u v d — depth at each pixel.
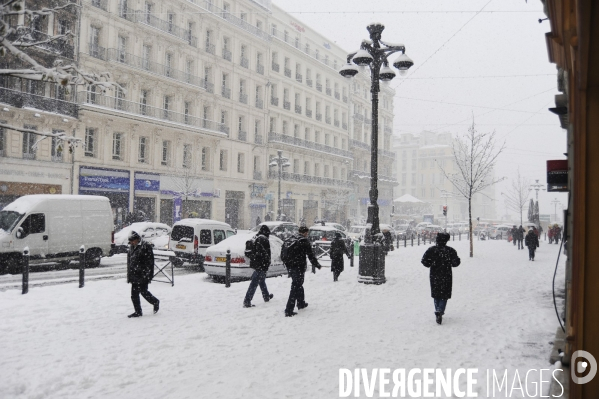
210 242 15.76
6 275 13.21
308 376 5.19
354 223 55.56
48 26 26.81
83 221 15.11
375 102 12.91
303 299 8.99
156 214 33.56
